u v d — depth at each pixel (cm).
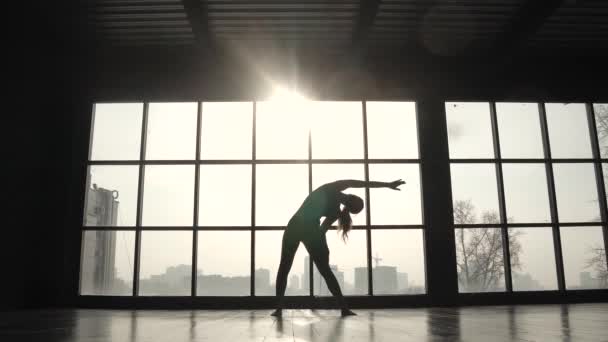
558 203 552
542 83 570
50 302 506
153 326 241
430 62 571
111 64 564
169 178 546
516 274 531
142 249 527
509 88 567
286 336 181
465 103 574
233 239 530
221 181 546
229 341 162
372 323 253
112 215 534
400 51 566
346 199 332
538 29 500
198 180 543
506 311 374
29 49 490
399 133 566
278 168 551
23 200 481
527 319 275
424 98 564
